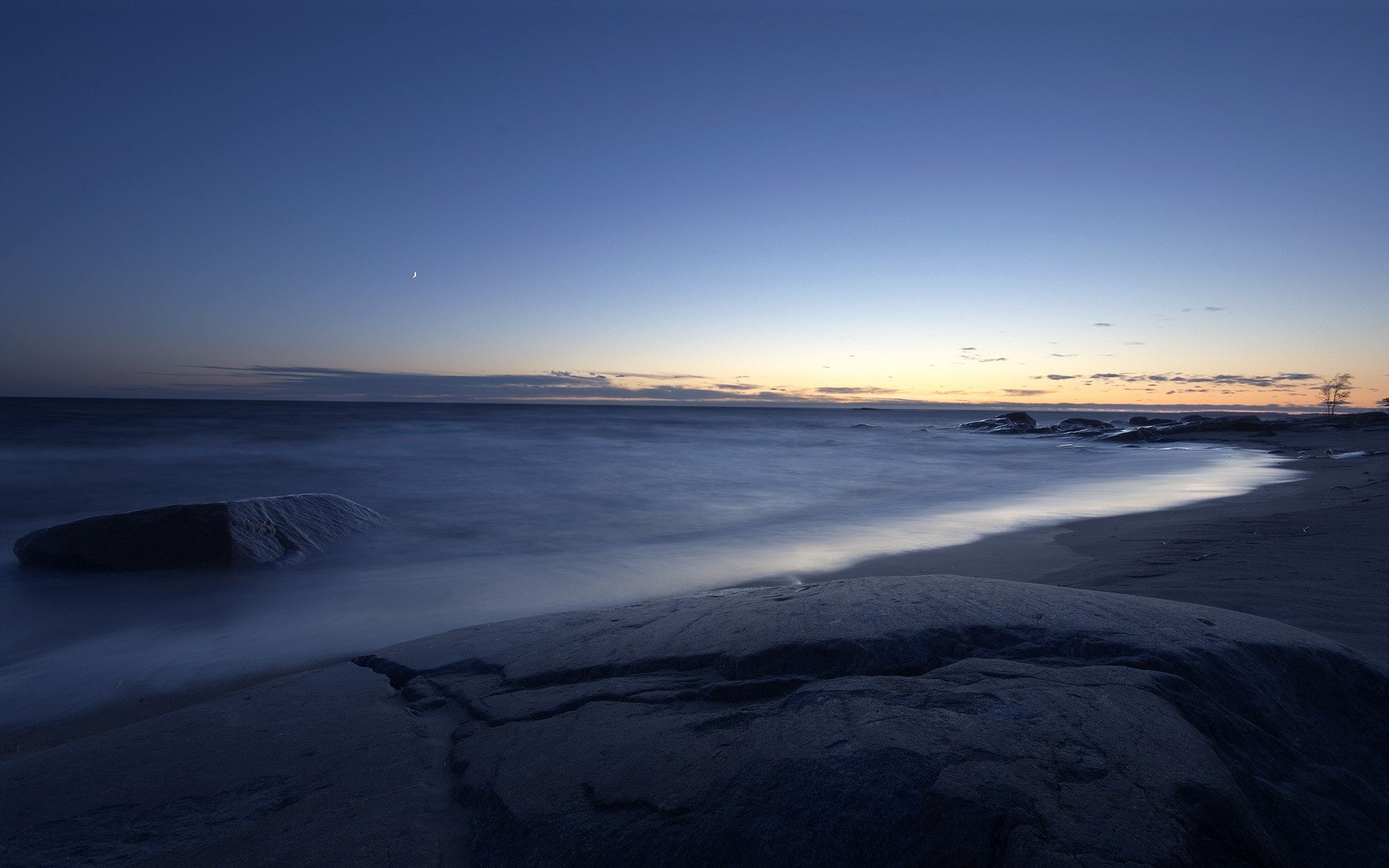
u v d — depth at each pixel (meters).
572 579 7.79
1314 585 5.09
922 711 2.24
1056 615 3.07
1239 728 2.33
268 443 26.83
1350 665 2.77
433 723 3.07
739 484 17.72
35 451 22.36
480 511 13.05
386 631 5.97
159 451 22.77
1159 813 1.78
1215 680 2.54
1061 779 1.88
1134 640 2.75
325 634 5.92
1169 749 2.04
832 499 14.92
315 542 9.27
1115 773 1.92
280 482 16.69
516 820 2.15
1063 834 1.70
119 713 4.43
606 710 2.74
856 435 43.03
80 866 2.16
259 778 2.64
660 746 2.34
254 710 3.34
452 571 8.27
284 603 6.90
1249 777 2.16
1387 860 2.02
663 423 61.47
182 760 2.83
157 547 8.12
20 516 12.48
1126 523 10.61
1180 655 2.62
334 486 16.14
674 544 9.98
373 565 8.60
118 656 5.44
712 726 2.41
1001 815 1.75
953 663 2.70
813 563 8.50
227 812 2.42
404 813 2.32
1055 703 2.26
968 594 3.42
